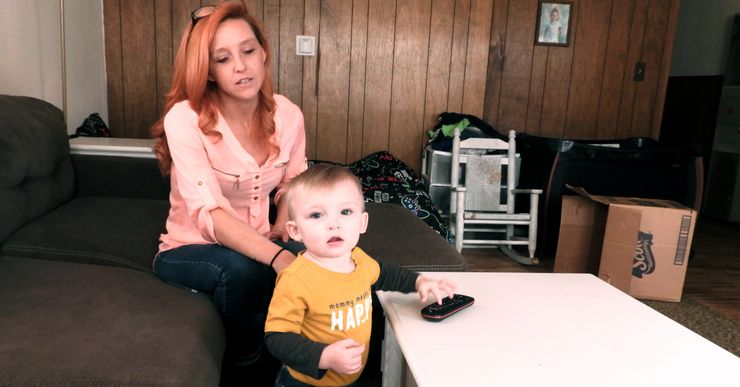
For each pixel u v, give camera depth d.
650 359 0.95
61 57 2.41
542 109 3.84
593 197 2.71
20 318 1.11
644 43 3.83
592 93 3.86
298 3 3.38
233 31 1.36
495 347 0.96
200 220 1.33
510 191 3.37
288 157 1.61
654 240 2.58
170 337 1.08
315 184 1.04
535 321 1.08
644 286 2.65
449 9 3.51
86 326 1.09
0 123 1.65
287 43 3.42
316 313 1.04
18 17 2.21
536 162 3.36
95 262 1.56
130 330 1.09
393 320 1.07
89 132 2.73
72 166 2.18
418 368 0.88
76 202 2.08
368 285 1.14
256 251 1.26
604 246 2.57
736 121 4.45
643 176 3.10
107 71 3.28
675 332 1.06
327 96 3.52
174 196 1.50
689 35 5.09
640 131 3.95
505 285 1.29
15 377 0.90
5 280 1.31
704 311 2.57
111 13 3.22
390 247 1.75
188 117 1.38
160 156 1.51
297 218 1.06
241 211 1.55
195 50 1.36
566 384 0.85
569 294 1.24
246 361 1.42
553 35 3.75
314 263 1.06
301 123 1.68
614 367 0.91
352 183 1.07
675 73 5.28
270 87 1.53
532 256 3.22
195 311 1.24
